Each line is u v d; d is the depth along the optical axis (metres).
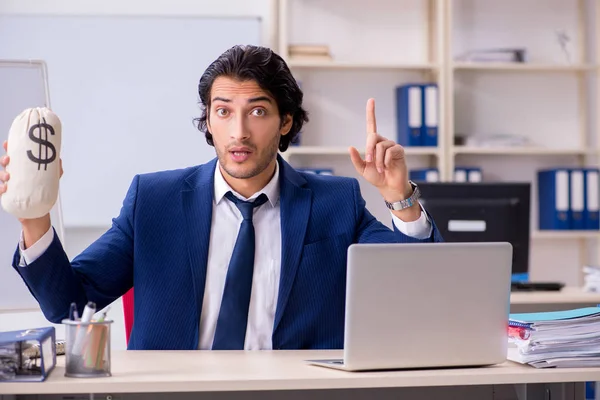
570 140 5.10
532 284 3.68
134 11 4.73
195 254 2.08
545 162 5.09
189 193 2.13
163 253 2.09
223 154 1.97
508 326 1.76
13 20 4.58
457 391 1.80
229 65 1.95
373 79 4.96
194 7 4.77
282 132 2.12
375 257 1.62
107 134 4.62
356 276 1.61
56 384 1.52
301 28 4.91
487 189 3.52
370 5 4.95
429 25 4.95
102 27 4.62
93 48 4.62
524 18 5.04
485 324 1.71
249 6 4.81
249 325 2.07
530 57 5.04
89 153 4.61
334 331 2.10
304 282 2.09
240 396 1.71
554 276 5.08
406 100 4.71
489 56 4.82
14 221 2.35
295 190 2.16
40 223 1.81
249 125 1.95
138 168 4.63
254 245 2.10
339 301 2.12
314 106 4.93
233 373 1.61
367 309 1.63
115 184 4.63
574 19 5.08
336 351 1.98
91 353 1.57
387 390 1.77
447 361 1.69
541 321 1.75
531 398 1.85
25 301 2.35
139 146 4.64
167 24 4.66
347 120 4.95
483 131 5.05
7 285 2.34
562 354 1.75
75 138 4.61
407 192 1.96
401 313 1.65
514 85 5.07
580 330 1.77
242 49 1.98
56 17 4.60
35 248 1.83
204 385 1.54
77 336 1.58
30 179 1.67
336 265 2.13
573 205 4.78
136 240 2.10
